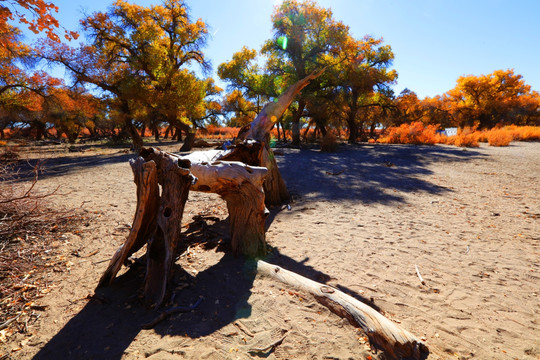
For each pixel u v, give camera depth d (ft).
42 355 7.06
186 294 9.59
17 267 11.30
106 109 82.74
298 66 84.94
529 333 8.17
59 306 9.09
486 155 50.26
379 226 17.51
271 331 7.84
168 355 7.00
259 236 13.00
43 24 10.92
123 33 70.23
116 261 10.05
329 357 6.92
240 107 123.03
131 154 64.69
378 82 91.35
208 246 14.01
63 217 17.22
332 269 12.07
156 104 72.28
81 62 66.80
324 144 66.54
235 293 9.69
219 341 7.47
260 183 12.87
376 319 7.95
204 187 12.95
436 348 7.58
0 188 15.83
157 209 11.30
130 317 8.55
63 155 67.15
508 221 18.16
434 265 12.42
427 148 65.98
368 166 42.55
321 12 80.43
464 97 180.34
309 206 22.08
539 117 166.09
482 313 9.11
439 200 23.48
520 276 11.46
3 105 85.81
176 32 75.25
